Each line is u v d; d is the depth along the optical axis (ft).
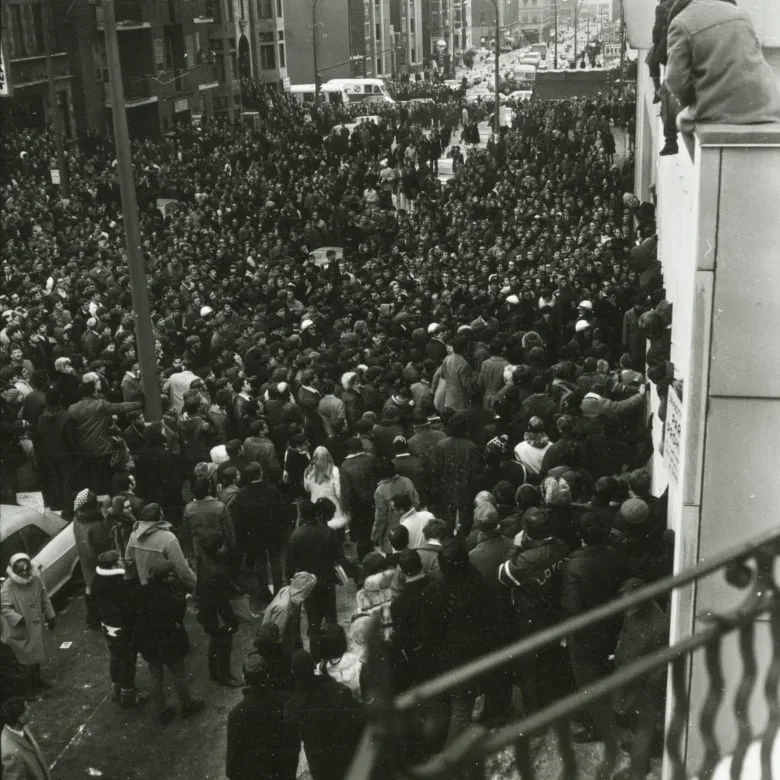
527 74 333.01
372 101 237.45
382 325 57.82
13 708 20.63
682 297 25.03
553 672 22.82
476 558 23.58
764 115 19.99
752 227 18.81
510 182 125.29
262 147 148.56
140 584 27.99
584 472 28.25
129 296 73.46
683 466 20.11
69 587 35.91
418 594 21.90
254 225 113.09
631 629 20.72
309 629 28.09
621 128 188.03
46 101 155.22
